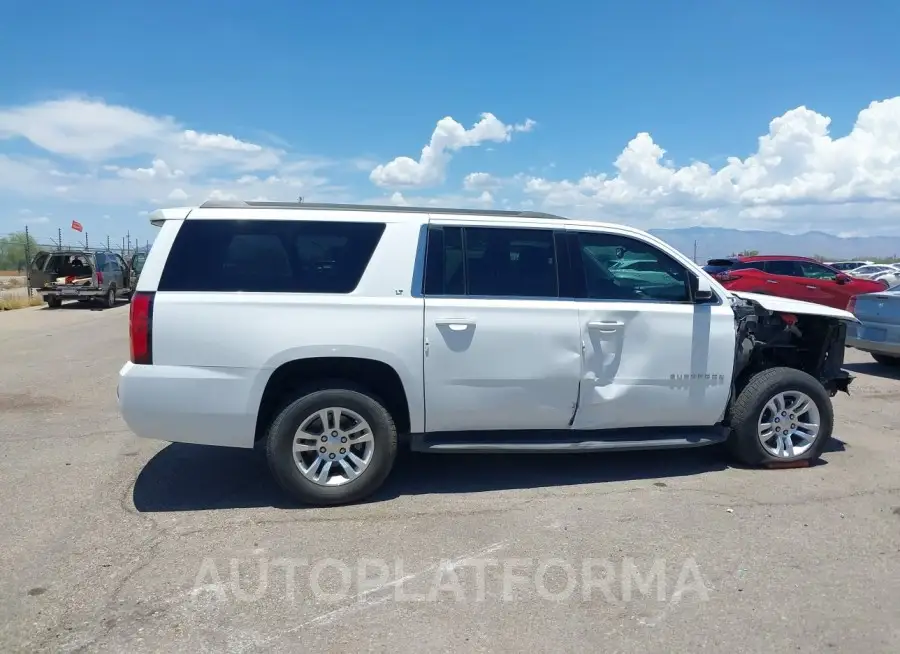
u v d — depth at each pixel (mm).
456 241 4777
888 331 9164
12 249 40625
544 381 4785
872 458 5648
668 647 3037
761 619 3256
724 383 5121
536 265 4875
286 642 3068
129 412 4352
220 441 4480
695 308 5062
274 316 4434
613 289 4996
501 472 5305
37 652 2982
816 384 5316
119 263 23875
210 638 3096
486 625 3207
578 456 5727
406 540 4098
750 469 5371
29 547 3994
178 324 4355
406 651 3008
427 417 4711
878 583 3590
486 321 4672
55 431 6488
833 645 3051
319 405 4520
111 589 3518
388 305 4559
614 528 4262
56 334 14484
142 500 4730
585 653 2994
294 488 4535
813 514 4477
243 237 4547
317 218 4621
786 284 15359
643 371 4953
